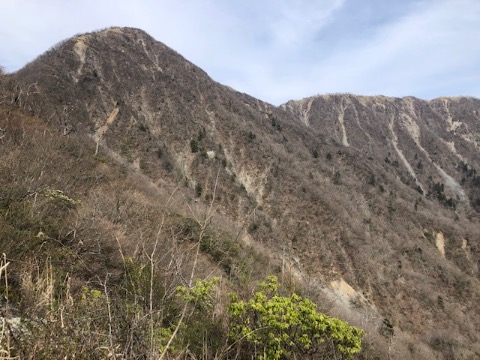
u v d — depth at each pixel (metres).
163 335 4.18
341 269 52.06
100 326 3.65
